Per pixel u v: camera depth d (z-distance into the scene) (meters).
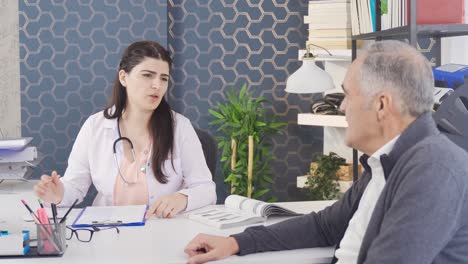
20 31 4.13
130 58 2.36
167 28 4.23
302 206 2.33
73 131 4.20
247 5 4.35
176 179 2.45
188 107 4.37
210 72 4.36
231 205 2.20
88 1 4.12
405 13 2.64
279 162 4.40
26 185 2.93
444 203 1.27
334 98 3.86
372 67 1.44
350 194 1.76
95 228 1.88
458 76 2.46
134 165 2.41
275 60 4.39
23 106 4.19
